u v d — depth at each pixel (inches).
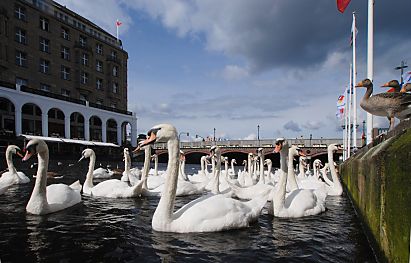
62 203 382.3
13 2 1987.0
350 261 231.1
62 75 2368.4
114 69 2874.0
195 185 573.9
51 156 1863.9
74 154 2038.6
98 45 2726.4
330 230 311.4
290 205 370.3
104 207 409.7
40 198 350.3
